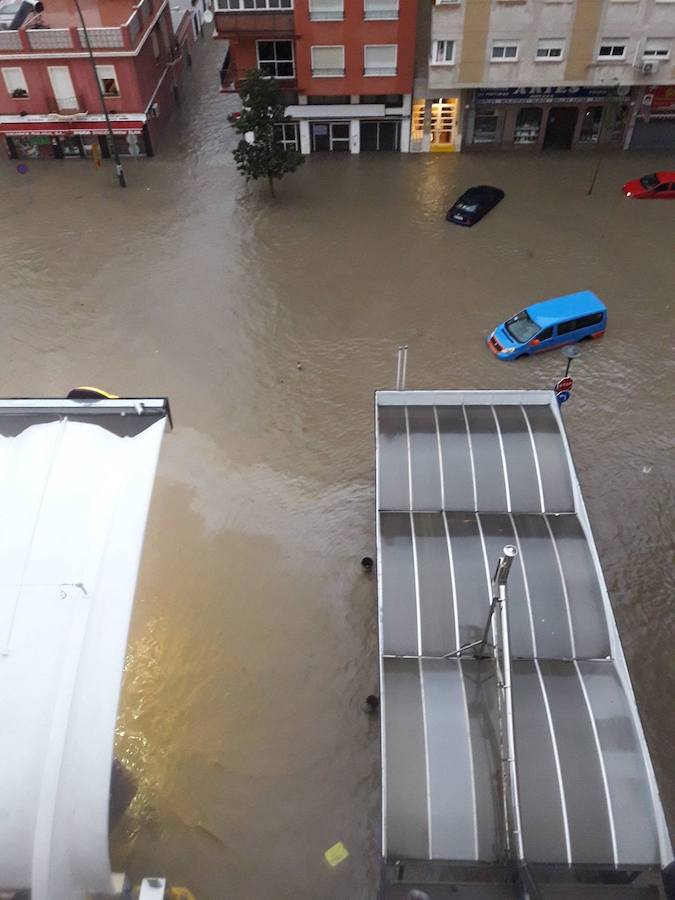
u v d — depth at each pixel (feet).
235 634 64.95
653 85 118.42
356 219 116.37
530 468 60.18
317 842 53.42
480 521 57.26
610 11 108.17
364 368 90.38
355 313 98.53
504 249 109.09
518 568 53.11
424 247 110.01
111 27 118.52
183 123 142.41
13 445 56.49
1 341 95.30
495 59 114.62
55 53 118.62
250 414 84.84
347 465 78.84
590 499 75.10
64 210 119.75
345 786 56.03
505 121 129.08
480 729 45.11
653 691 60.75
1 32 116.26
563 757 43.83
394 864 40.93
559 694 46.98
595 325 91.61
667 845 40.52
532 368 89.86
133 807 55.06
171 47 145.48
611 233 111.55
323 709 60.18
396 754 44.06
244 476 78.02
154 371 90.53
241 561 70.33
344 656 63.36
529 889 36.70
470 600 51.34
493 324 96.17
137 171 129.39
